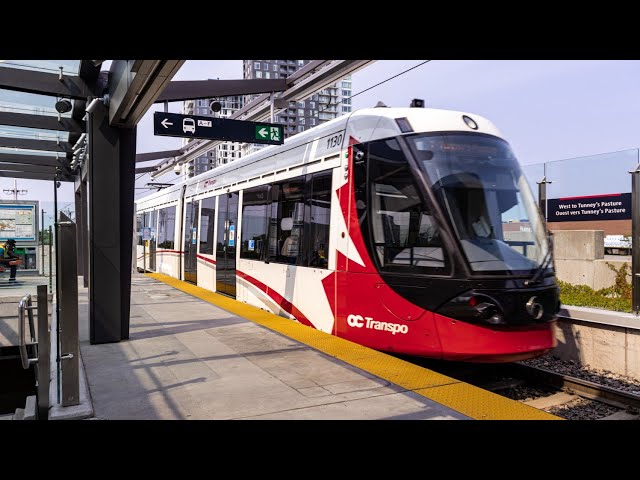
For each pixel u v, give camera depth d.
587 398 5.73
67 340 4.17
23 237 12.65
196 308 9.47
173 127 8.03
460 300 5.45
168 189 16.31
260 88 12.05
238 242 10.23
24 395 9.16
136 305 9.84
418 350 5.79
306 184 7.72
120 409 4.25
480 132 6.29
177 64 4.77
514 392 6.09
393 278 6.03
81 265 14.81
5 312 8.79
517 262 5.70
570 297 9.73
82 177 12.55
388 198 6.18
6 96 8.27
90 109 6.64
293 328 7.46
